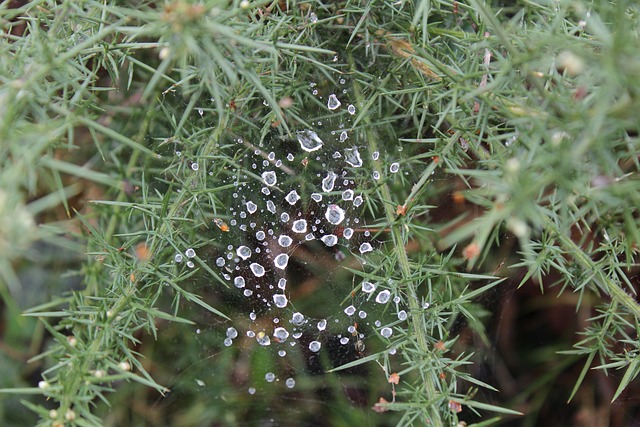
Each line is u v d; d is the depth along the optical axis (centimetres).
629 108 42
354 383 53
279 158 51
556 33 44
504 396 54
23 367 53
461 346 53
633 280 52
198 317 53
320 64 48
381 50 50
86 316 49
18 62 46
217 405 54
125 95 53
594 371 54
